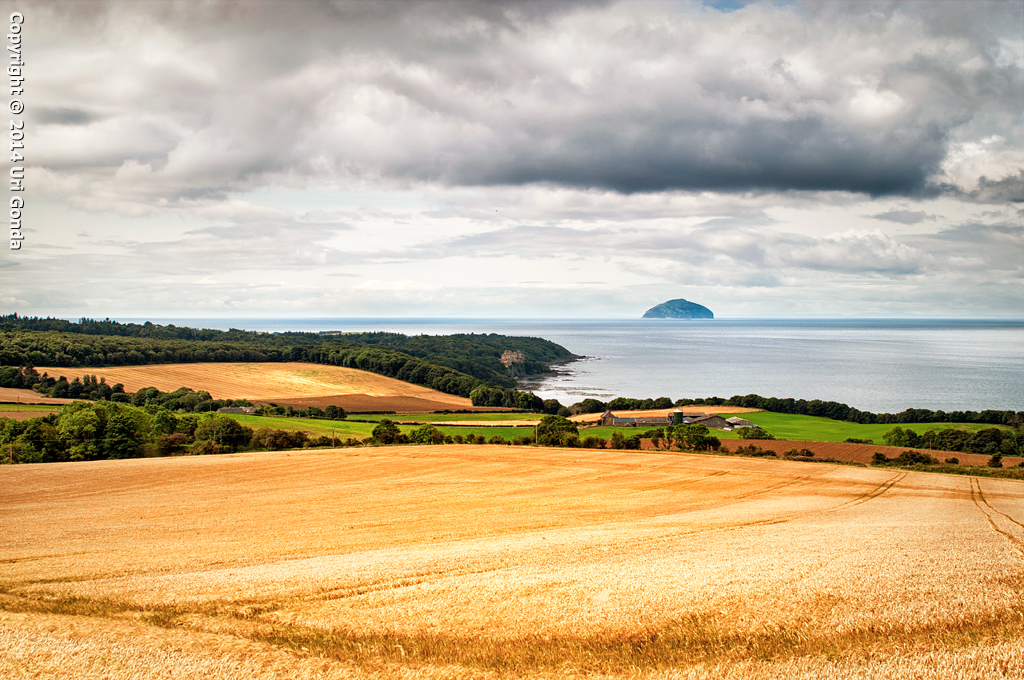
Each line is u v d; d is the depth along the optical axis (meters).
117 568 20.77
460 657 12.48
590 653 12.48
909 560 18.38
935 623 13.24
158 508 38.72
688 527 28.34
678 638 12.95
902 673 11.45
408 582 17.22
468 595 15.79
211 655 12.71
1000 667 11.58
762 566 17.88
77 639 13.53
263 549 24.73
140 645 13.22
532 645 12.84
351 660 12.45
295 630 13.84
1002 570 17.03
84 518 35.19
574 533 26.72
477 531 28.72
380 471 56.75
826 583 15.79
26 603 15.90
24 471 55.94
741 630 13.17
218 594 16.52
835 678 11.35
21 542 27.77
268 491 46.12
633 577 16.95
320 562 20.77
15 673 12.02
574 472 56.25
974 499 41.94
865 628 13.08
